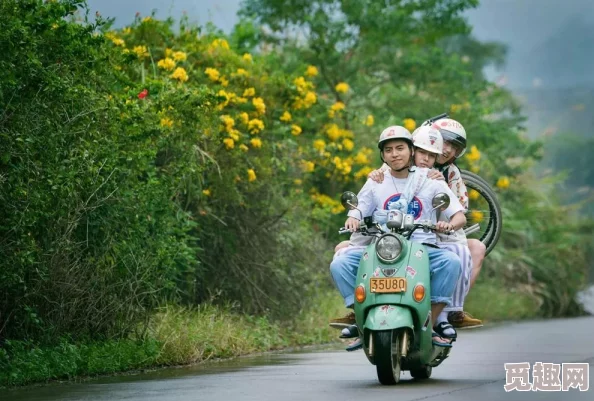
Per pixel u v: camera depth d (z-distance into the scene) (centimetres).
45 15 2409
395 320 1984
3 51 2234
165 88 2995
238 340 2947
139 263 2603
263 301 3347
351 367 2523
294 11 4847
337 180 4334
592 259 6588
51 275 2386
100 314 2534
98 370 2372
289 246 3559
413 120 4834
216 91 3300
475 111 5122
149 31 3509
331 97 4834
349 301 2105
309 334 3431
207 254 3262
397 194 2133
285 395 1942
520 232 5916
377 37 4856
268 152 3438
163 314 2828
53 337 2417
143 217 2683
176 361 2625
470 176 2441
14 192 2222
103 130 2591
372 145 4412
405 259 2030
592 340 3425
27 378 2203
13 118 2284
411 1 4972
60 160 2369
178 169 2894
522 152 5353
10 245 2275
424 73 4966
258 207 3378
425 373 2219
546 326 4447
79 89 2445
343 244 2169
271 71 4119
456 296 2125
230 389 2047
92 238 2533
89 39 2530
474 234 3253
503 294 5503
